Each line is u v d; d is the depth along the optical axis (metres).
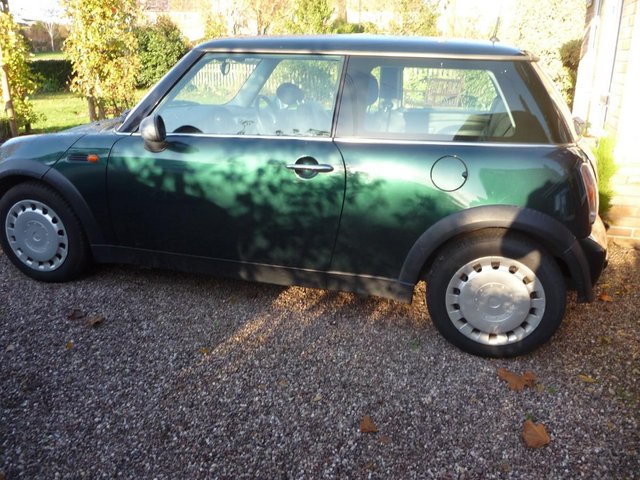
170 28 23.28
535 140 3.05
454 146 3.11
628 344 3.37
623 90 5.26
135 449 2.46
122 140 3.66
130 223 3.71
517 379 2.98
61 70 22.56
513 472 2.36
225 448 2.48
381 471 2.36
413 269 3.21
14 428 2.56
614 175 4.83
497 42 3.33
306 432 2.59
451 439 2.56
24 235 3.97
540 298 3.09
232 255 3.58
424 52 3.21
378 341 3.40
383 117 3.25
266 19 21.80
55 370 3.02
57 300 3.80
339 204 3.24
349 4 27.56
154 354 3.20
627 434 2.58
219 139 3.48
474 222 3.03
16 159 3.84
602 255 3.07
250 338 3.40
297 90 3.41
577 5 10.85
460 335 3.23
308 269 3.46
